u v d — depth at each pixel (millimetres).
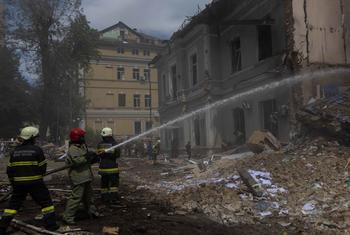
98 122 67812
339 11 19406
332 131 14625
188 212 9125
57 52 45844
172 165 22766
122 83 70375
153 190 12719
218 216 8719
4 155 37750
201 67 28125
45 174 7695
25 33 44875
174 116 34812
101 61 69188
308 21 18922
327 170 11422
